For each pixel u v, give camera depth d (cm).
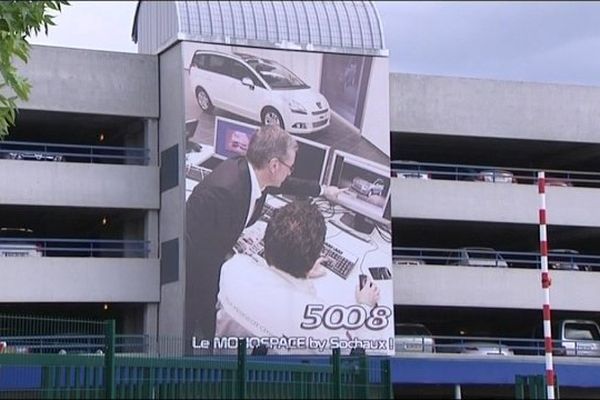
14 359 2119
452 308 4797
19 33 2306
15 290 4303
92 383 2031
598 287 4734
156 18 4638
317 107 4419
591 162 5372
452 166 4822
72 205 4419
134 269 4438
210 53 4341
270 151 4347
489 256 4878
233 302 4250
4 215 4738
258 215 4309
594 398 4541
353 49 4488
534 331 5225
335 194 4403
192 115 4300
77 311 4806
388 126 4500
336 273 4369
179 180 4341
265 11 4444
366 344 4362
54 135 4916
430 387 4222
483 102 4809
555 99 4891
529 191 4769
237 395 2075
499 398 4475
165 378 2075
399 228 5012
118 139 4975
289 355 4241
